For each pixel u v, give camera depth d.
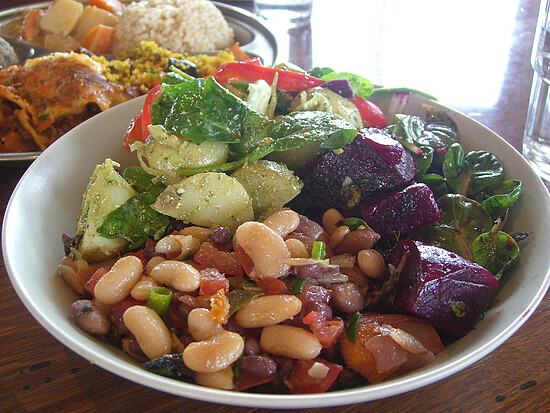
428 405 0.18
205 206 0.21
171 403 0.18
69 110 0.32
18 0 0.53
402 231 0.22
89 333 0.18
